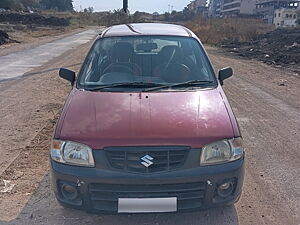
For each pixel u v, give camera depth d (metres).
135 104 3.50
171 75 4.14
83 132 3.15
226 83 10.71
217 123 3.24
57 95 8.84
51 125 6.41
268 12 108.00
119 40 4.58
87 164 3.06
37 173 4.45
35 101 8.19
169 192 3.03
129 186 3.00
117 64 4.29
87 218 3.49
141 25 5.21
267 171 4.63
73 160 3.11
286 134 6.08
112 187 3.03
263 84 10.63
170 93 3.77
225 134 3.16
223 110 3.46
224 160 3.13
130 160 3.01
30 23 53.59
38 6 103.25
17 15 55.31
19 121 6.63
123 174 2.98
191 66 4.29
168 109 3.39
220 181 3.09
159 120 3.21
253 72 13.10
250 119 6.93
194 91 3.84
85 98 3.69
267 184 4.27
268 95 9.07
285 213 3.66
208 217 3.52
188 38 4.68
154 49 4.46
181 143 3.02
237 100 8.48
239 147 3.23
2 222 3.43
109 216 3.52
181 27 5.23
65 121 3.34
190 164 3.03
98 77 4.14
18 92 9.11
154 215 3.52
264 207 3.76
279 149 5.39
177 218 3.48
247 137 5.91
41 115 7.05
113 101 3.57
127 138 3.03
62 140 3.17
